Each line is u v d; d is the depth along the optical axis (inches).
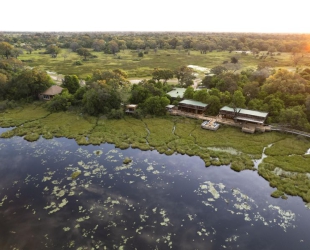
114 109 3110.2
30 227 1446.9
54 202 1653.5
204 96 3193.9
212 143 2461.9
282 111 2768.2
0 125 2832.2
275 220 1540.4
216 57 7716.5
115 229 1444.4
